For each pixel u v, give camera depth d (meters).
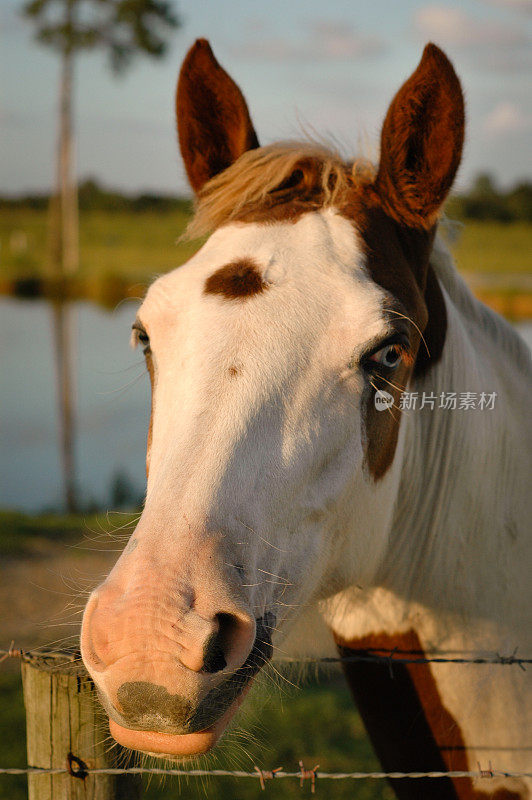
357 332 1.40
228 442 1.27
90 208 46.12
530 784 1.66
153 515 1.21
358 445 1.45
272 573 1.32
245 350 1.34
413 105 1.61
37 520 7.18
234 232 1.53
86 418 11.29
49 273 27.64
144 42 25.75
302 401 1.35
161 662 1.08
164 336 1.42
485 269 22.94
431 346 1.67
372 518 1.55
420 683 1.72
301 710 4.14
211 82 1.79
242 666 1.22
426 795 1.77
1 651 1.46
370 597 1.76
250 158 1.69
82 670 1.41
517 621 1.73
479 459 1.69
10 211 50.06
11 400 11.88
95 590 1.19
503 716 1.67
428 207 1.63
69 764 1.41
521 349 1.92
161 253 32.59
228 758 1.50
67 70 28.06
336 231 1.52
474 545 1.69
